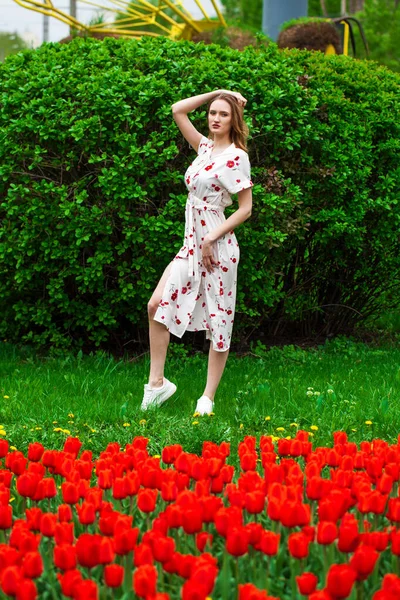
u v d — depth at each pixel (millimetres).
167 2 18859
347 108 7637
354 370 7133
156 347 5684
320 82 7605
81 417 5379
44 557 2764
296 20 14453
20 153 6875
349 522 2615
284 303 8164
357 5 40625
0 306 7723
